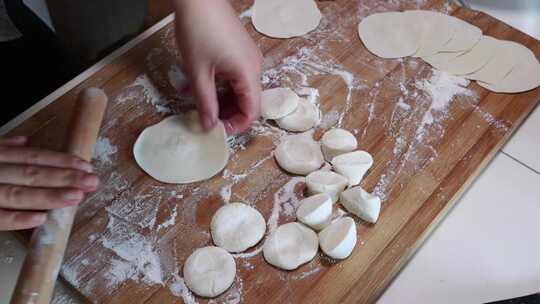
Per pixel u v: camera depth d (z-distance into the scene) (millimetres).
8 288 778
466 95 963
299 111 932
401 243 806
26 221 683
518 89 967
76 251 805
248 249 805
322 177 848
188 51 849
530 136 941
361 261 792
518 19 1104
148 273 785
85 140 783
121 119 936
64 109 942
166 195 858
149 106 951
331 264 790
